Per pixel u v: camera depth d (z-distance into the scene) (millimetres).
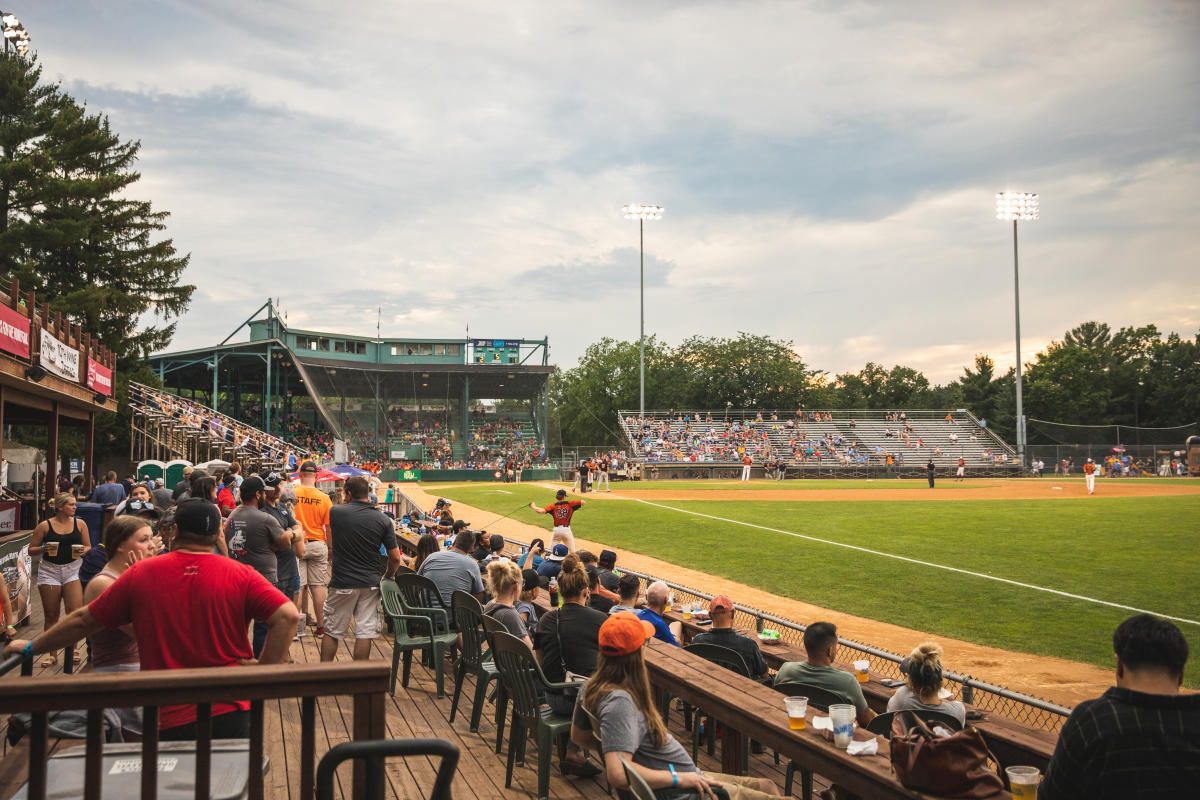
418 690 8109
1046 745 4930
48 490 17453
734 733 5090
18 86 42344
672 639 7254
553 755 6277
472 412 76062
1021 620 12875
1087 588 15305
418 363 70062
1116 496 38844
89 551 7789
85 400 18234
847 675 5512
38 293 42031
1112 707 2891
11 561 10133
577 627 5781
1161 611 13375
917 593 15039
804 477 62188
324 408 60562
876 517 28469
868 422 70500
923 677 5254
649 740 4004
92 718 2805
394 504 25688
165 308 48188
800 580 16344
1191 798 2768
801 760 4254
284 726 6418
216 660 3797
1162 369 91812
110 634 4660
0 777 3324
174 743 3359
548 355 69875
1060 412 91750
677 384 92938
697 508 32594
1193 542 21234
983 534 23297
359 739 3020
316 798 2938
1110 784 2824
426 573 8477
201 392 65812
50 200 41812
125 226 46469
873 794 3742
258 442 42656
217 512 4004
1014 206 59812
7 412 19484
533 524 27141
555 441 100750
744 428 69000
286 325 65188
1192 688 9516
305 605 10547
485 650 7734
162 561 3834
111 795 2984
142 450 38625
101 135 42938
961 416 74938
